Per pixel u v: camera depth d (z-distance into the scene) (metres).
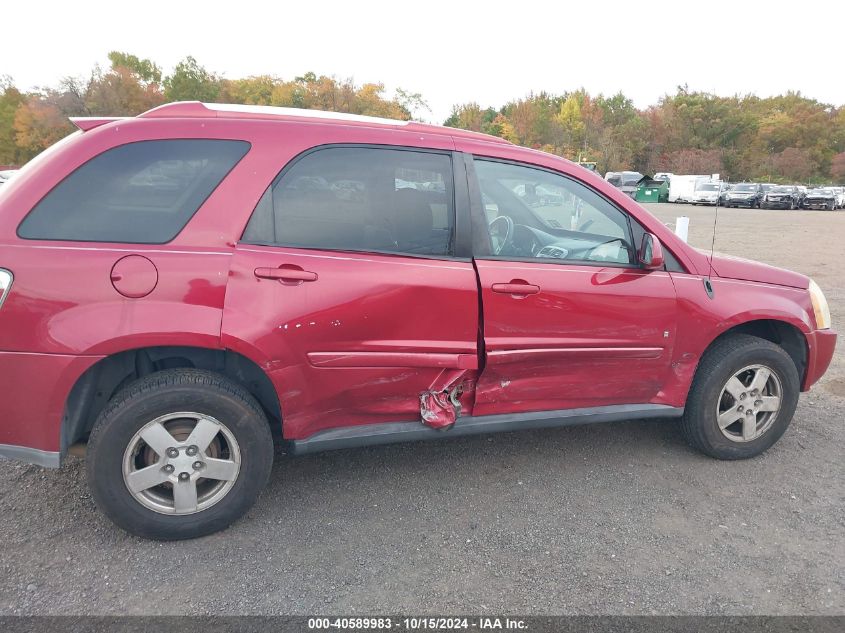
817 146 83.19
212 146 2.69
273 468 3.43
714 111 81.06
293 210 2.74
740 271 3.56
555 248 3.31
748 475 3.47
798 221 28.14
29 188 2.48
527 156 3.21
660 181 47.81
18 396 2.44
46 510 2.93
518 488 3.27
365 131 2.91
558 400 3.28
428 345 2.89
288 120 2.83
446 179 3.00
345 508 3.03
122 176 2.58
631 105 91.94
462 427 3.11
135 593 2.37
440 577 2.52
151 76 74.69
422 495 3.17
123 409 2.51
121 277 2.46
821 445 3.89
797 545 2.80
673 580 2.53
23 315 2.39
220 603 2.33
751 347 3.49
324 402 2.84
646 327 3.27
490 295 2.95
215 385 2.62
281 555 2.64
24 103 61.09
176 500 2.65
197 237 2.59
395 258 2.84
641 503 3.14
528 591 2.44
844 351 6.05
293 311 2.64
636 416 3.44
